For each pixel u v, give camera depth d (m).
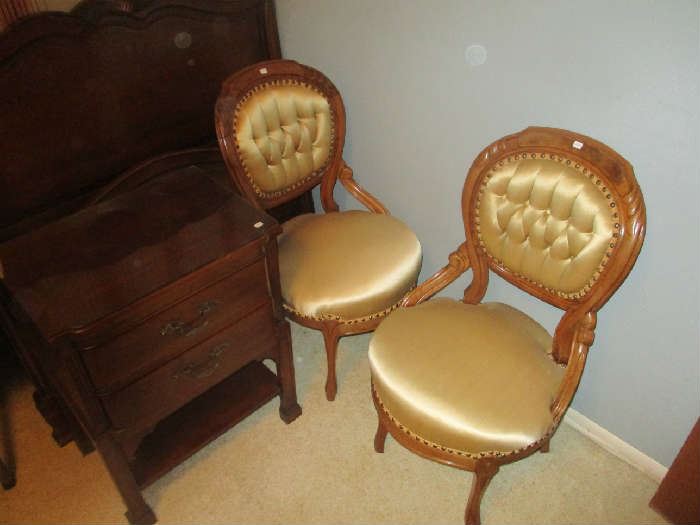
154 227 1.46
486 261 1.61
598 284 1.33
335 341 1.81
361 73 1.88
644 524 1.61
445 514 1.66
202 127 1.98
